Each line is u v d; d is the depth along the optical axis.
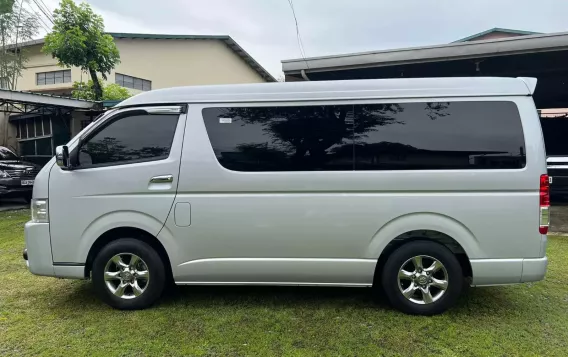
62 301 3.94
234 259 3.53
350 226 3.43
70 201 3.57
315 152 3.48
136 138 3.64
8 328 3.35
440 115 3.40
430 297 3.51
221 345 3.05
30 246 3.63
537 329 3.31
